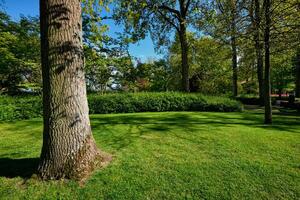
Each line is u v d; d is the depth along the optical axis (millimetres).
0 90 19500
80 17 4613
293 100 20312
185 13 20453
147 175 4637
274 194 3986
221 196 3926
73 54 4414
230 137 7668
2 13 17516
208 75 30734
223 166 5133
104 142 7098
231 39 12234
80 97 4527
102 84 22172
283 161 5469
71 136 4375
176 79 33812
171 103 15953
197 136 7824
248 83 31578
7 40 17594
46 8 4258
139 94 16094
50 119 4348
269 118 10422
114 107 15031
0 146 6957
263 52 10125
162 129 8992
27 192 3963
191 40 27906
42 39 4379
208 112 15109
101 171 4695
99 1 7258
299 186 4250
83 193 3963
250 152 6133
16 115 12750
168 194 3980
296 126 9789
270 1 9648
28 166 4984
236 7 10336
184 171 4848
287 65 22438
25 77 20047
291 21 9695
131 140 7336
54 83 4305
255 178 4555
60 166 4305
